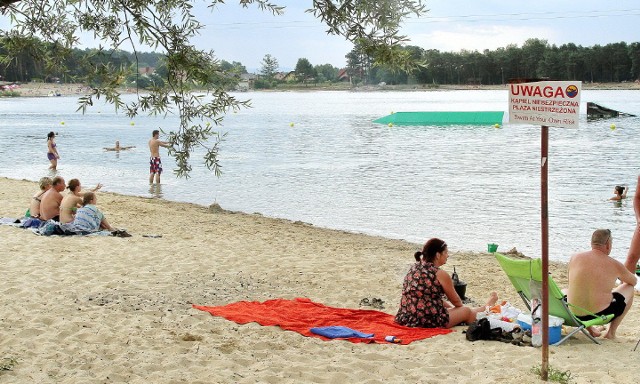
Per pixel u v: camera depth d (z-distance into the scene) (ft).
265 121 222.07
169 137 22.90
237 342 25.45
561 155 116.26
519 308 33.24
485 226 61.05
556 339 26.07
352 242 51.24
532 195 77.10
